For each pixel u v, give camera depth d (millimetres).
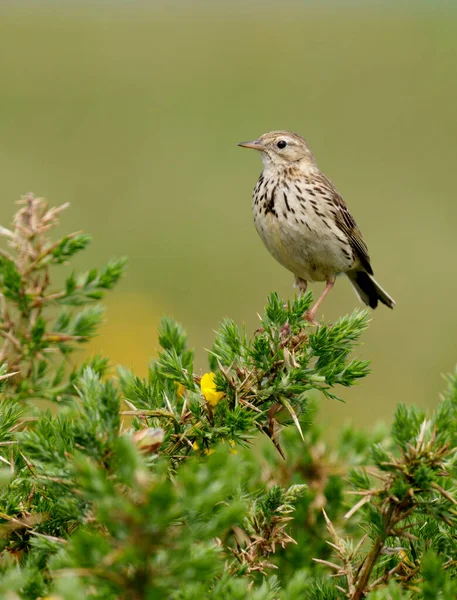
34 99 41781
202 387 4613
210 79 48719
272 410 4688
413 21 62469
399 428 4160
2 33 54812
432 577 3658
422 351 20312
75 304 5672
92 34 56656
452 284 24781
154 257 24969
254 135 39219
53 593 3252
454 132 41156
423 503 4004
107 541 2877
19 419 4949
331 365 4641
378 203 31219
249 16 65188
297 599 3689
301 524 5492
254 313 20875
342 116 43375
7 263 5430
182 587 3309
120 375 5273
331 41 58281
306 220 11078
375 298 12695
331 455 5723
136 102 43125
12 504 4086
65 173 31703
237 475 3049
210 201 30703
